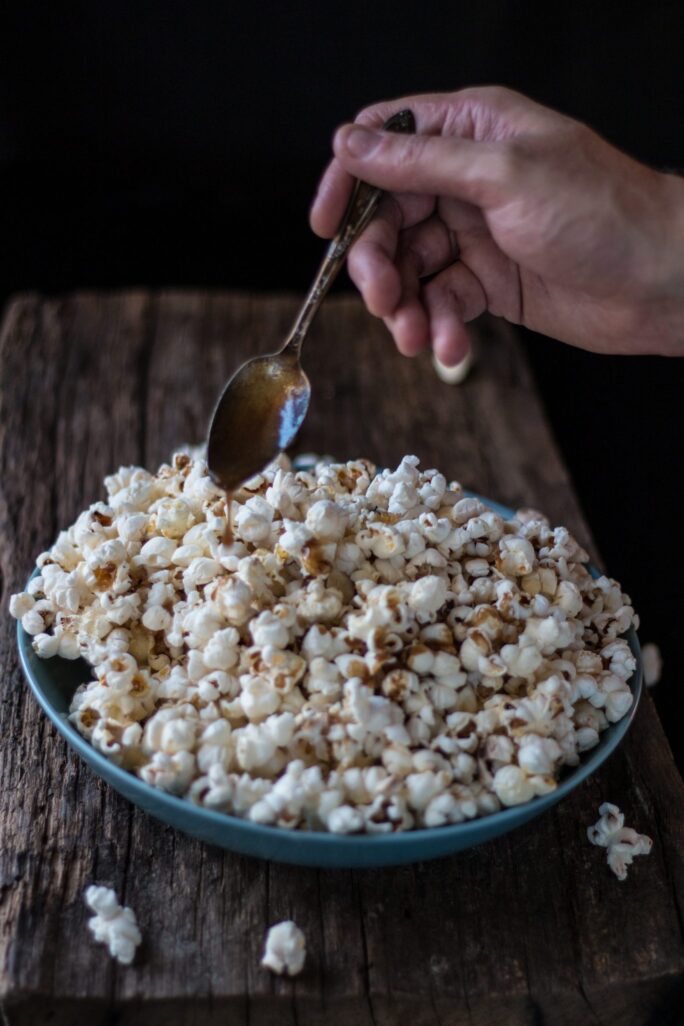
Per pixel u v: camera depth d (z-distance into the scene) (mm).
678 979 492
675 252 567
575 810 541
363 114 607
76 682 537
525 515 595
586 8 1154
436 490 542
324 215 627
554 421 1142
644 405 1159
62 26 1122
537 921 502
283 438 559
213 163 1224
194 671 498
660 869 522
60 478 715
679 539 1017
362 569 514
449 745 480
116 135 1197
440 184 559
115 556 518
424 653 487
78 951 482
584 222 558
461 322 650
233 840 472
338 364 833
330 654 491
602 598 545
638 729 580
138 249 1251
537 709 487
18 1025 474
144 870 508
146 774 473
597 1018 499
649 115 1216
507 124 576
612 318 634
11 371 803
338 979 481
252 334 861
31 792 534
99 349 832
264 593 502
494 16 1154
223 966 481
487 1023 492
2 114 1169
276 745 477
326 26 1149
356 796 474
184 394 797
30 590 537
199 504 542
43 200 1219
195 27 1138
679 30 1163
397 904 504
